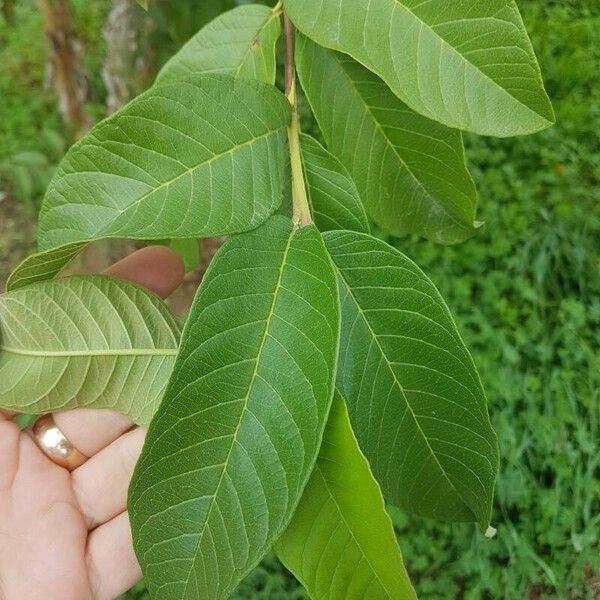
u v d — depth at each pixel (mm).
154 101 178
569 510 662
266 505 168
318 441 160
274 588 615
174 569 173
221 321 172
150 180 179
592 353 712
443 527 655
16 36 877
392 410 202
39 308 226
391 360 198
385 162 248
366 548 176
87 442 304
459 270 743
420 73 179
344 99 232
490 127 175
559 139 807
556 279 762
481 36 174
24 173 702
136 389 232
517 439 682
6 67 851
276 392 170
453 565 646
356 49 183
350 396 200
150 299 231
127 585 318
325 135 233
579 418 698
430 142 239
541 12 910
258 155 189
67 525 299
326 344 168
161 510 172
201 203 180
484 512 209
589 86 859
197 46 226
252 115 189
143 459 167
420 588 639
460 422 201
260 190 187
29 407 238
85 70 667
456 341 191
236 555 170
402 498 217
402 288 194
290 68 214
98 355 229
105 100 729
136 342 230
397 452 208
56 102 792
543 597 649
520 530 661
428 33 179
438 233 264
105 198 177
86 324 228
